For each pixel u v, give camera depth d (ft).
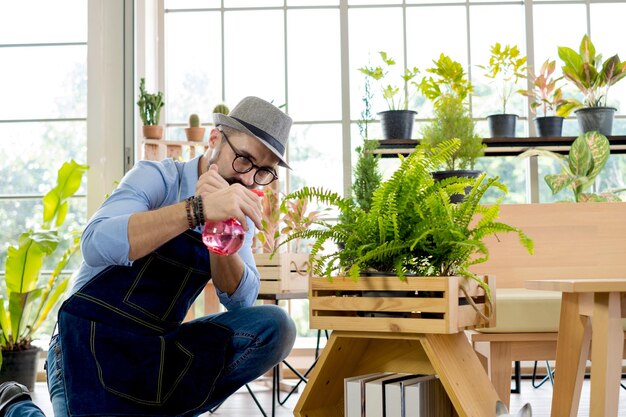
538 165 13.94
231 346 6.19
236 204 5.30
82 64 14.52
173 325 6.09
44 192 14.44
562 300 6.67
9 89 14.57
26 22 14.64
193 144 12.78
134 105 14.30
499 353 7.98
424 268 5.58
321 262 5.80
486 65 14.30
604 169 13.94
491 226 5.57
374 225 5.60
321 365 5.65
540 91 13.10
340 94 14.48
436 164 5.65
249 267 6.63
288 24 14.58
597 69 12.99
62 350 5.73
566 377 6.61
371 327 5.47
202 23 14.69
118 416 5.61
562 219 10.44
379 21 14.49
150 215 5.42
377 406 5.55
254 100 6.15
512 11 14.39
